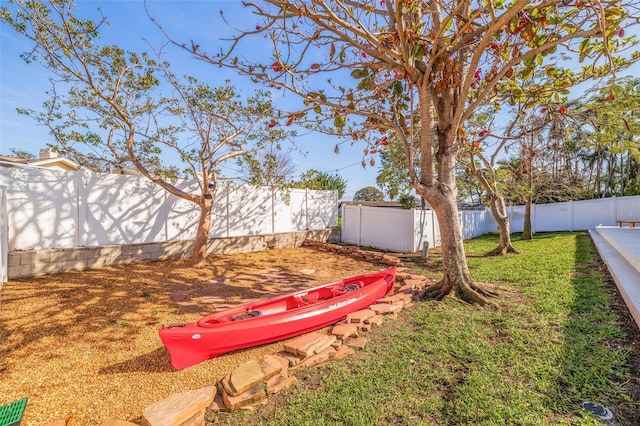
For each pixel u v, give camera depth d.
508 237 11.41
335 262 10.14
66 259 7.00
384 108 7.25
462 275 6.09
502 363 3.51
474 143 8.02
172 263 8.57
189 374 3.34
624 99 6.50
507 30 4.44
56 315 4.66
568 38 4.49
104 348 3.83
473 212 19.19
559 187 16.89
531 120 11.28
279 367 3.16
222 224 10.57
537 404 2.77
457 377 3.29
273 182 10.90
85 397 2.88
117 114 7.38
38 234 6.87
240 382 2.84
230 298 6.05
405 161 13.20
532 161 13.34
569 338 3.99
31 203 6.78
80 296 5.52
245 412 2.73
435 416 2.69
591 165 26.17
